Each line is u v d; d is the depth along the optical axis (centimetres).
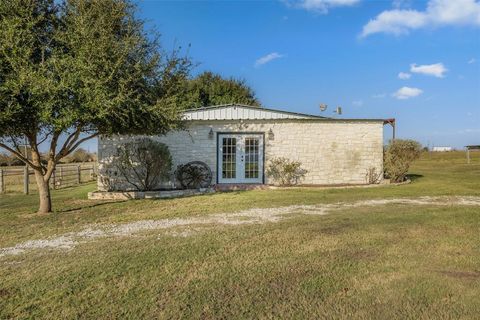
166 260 550
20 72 862
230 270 502
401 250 584
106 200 1358
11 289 448
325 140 1755
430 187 1557
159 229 782
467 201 1138
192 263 534
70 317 374
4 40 872
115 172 1614
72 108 912
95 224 865
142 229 788
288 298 409
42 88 870
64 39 976
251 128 1731
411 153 1783
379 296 410
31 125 978
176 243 651
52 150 1091
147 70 1091
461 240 641
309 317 365
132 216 966
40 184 1073
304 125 1750
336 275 477
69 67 927
